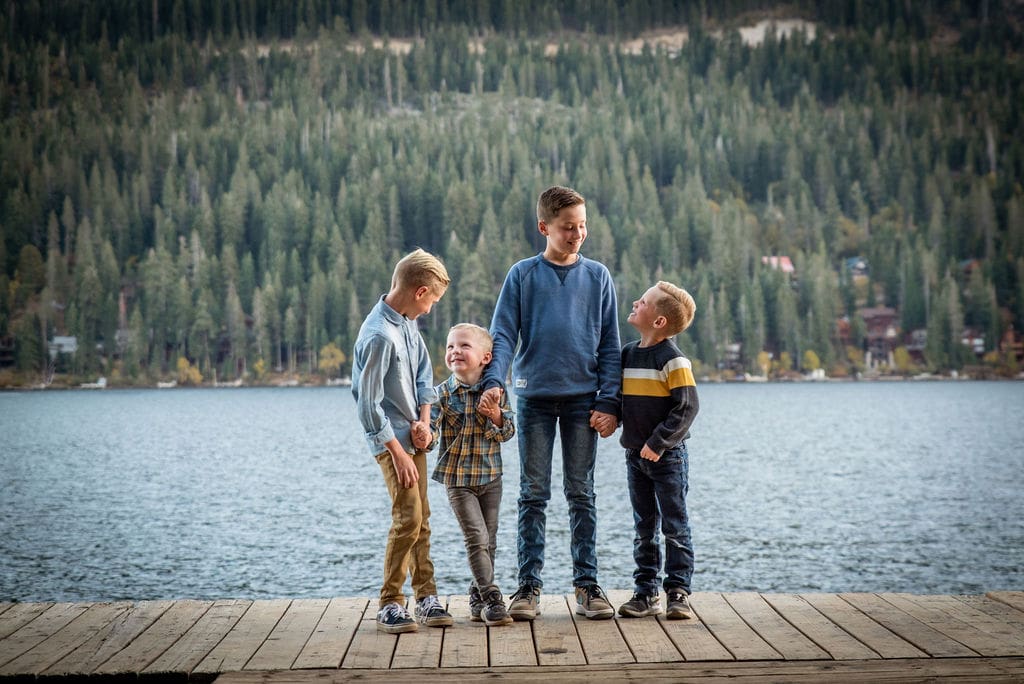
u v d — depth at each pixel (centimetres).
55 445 4306
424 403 403
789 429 5088
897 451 3716
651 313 408
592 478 418
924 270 12756
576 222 417
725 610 409
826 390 10062
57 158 15050
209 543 1664
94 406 8125
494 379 399
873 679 313
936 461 3288
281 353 11769
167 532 1798
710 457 3528
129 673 325
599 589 405
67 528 1859
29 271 12925
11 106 17562
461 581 1269
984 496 2312
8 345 12456
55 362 11775
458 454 404
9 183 14412
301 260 13488
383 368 385
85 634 375
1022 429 4897
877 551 1555
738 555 1527
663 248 12900
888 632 370
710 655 341
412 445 395
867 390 10081
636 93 19862
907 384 11350
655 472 405
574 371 412
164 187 14538
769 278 12244
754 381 11619
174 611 411
